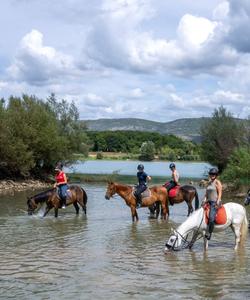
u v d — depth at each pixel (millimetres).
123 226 20156
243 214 14953
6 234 18078
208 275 11898
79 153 59156
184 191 22344
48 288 10805
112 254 14438
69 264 13102
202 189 42188
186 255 14211
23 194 37094
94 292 10492
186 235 14812
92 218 22719
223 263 13164
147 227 19859
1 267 12758
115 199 32969
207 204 14523
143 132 157375
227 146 53438
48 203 23203
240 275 11898
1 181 46031
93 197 34562
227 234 17891
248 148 43250
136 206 21469
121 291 10562
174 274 12008
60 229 19312
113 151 145250
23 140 48406
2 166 48281
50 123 52031
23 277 11750
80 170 75438
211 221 14156
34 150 50094
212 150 55031
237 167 37688
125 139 146375
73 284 11125
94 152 142000
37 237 17422
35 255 14281
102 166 93062
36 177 51906
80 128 58625
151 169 82750
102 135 147625
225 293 10391
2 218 22641
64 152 54531
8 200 31922
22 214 24234
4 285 11047
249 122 52156
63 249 15227
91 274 12023
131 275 11914
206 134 55188
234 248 15180
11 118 48375
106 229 19328
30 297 10141
